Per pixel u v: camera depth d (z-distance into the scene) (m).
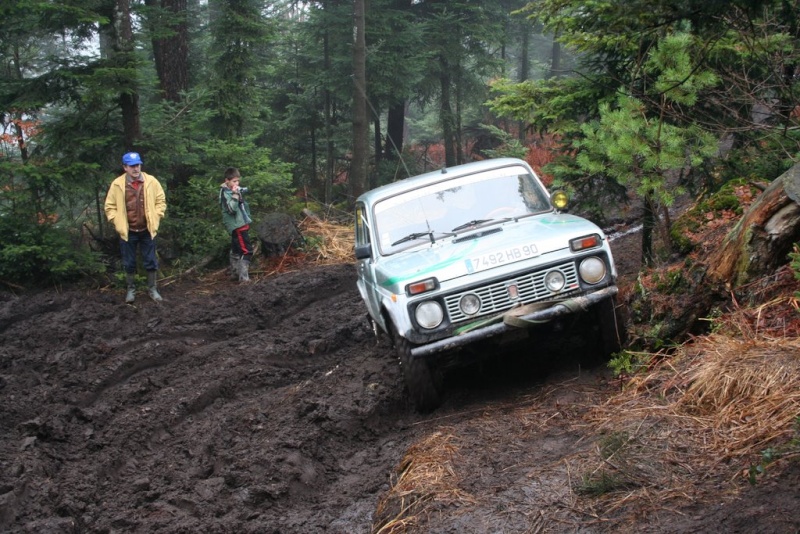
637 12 5.30
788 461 4.04
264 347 9.32
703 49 6.52
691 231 7.27
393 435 6.46
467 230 6.98
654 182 7.15
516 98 9.57
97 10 12.44
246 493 5.52
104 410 7.28
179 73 15.68
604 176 8.89
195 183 14.33
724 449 4.42
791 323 5.41
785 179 5.62
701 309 6.14
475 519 4.41
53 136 12.49
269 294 11.62
